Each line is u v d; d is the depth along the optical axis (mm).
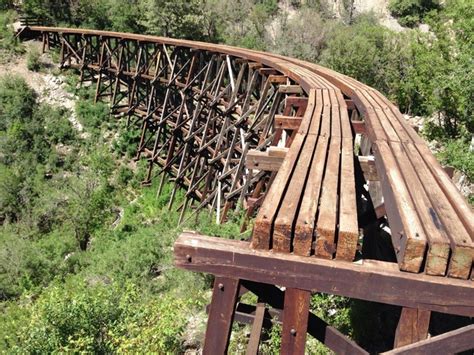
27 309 8305
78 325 5406
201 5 23953
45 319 5449
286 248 2145
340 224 2178
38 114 18391
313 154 3365
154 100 15836
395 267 2084
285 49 22719
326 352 4746
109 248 11195
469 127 11648
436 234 2074
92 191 15109
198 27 22594
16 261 11125
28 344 5367
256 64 9438
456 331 2102
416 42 14273
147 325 5383
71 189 15109
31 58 20375
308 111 5043
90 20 23312
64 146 17562
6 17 23109
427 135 12812
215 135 12352
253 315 4527
